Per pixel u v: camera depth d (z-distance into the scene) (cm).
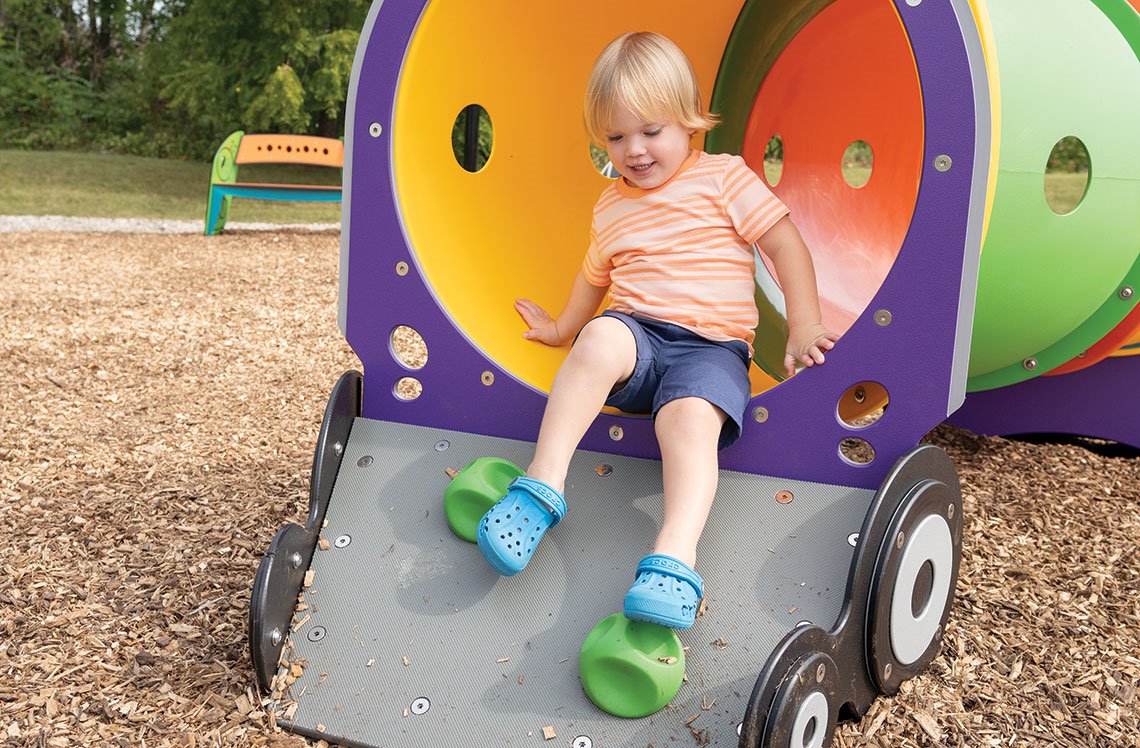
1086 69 301
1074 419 367
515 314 260
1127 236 308
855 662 189
